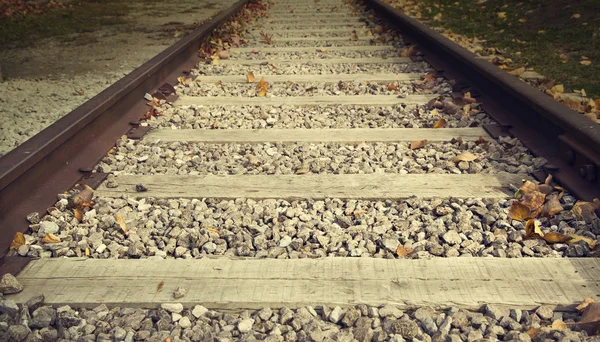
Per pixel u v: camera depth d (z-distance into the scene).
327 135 4.56
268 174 3.85
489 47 8.09
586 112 4.95
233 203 3.44
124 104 4.85
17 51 8.62
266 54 8.25
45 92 6.17
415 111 5.25
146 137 4.57
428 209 3.31
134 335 2.33
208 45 8.14
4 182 2.95
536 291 2.50
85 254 2.93
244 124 4.96
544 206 3.26
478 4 11.34
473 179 3.69
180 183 3.67
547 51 7.44
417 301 2.45
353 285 2.56
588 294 2.48
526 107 4.47
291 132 4.64
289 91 6.09
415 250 2.87
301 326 2.35
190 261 2.76
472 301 2.45
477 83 5.68
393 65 7.29
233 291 2.54
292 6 13.68
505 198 3.46
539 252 2.86
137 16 12.40
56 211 3.28
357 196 3.47
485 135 4.57
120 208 3.41
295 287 2.55
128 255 2.92
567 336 2.20
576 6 9.02
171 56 6.32
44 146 3.37
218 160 4.15
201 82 6.50
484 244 2.98
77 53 8.41
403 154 4.24
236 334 2.34
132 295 2.53
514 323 2.33
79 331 2.36
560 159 3.80
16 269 2.70
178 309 2.45
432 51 7.37
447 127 4.86
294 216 3.28
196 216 3.27
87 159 3.91
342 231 3.09
